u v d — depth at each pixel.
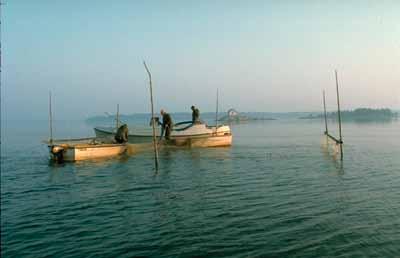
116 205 15.76
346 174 22.56
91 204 15.98
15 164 28.38
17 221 13.62
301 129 91.44
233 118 169.38
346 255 10.30
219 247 11.01
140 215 14.27
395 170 23.95
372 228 12.34
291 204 15.50
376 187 18.69
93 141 32.12
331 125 122.62
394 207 14.81
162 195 17.47
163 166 26.44
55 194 17.97
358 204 15.36
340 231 12.12
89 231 12.50
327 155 32.91
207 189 18.64
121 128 32.03
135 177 22.17
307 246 10.96
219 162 28.47
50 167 26.44
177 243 11.36
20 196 17.59
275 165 26.77
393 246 10.82
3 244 11.38
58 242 11.55
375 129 87.31
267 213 14.25
